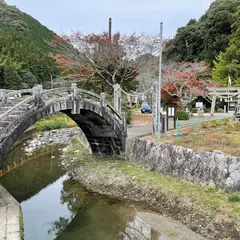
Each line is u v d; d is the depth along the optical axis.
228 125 17.11
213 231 8.36
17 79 38.62
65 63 23.67
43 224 10.13
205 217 8.87
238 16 32.09
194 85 28.53
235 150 11.06
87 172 15.02
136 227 9.55
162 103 31.91
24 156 20.47
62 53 24.23
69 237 9.18
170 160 12.41
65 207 11.80
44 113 11.72
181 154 11.94
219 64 32.59
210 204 9.23
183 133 15.56
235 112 19.75
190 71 28.23
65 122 33.66
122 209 10.94
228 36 36.03
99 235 9.30
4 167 17.44
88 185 13.66
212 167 10.59
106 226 9.88
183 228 8.99
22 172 16.66
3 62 39.91
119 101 16.25
